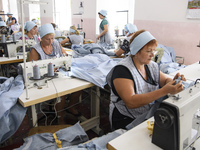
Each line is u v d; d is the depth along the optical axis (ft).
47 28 7.16
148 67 5.02
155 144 3.01
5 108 4.32
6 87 5.14
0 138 4.35
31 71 5.56
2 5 32.40
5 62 8.89
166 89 3.85
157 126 2.90
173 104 2.72
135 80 4.52
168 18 11.55
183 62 10.86
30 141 4.09
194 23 10.38
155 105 4.55
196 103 3.05
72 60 7.19
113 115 4.99
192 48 10.78
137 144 3.03
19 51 10.40
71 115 8.54
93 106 7.40
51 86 5.64
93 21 18.52
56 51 8.06
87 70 6.66
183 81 5.34
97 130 7.39
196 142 3.38
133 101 4.23
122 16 16.48
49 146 3.97
